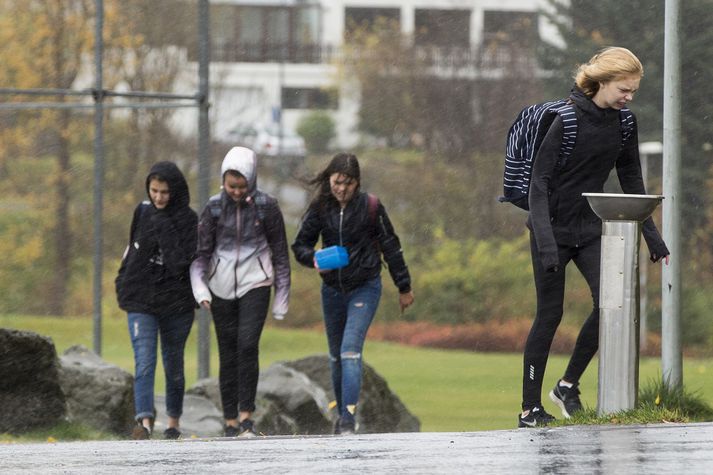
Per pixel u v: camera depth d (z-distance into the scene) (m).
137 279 21.98
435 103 93.00
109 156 80.81
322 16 123.62
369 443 14.66
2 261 76.69
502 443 14.05
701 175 71.56
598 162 16.83
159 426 24.52
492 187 84.19
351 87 106.00
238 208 21.70
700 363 47.38
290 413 26.12
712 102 72.12
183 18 81.69
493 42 94.56
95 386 23.41
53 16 77.88
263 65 120.88
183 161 83.00
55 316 73.88
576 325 64.12
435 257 77.50
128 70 81.50
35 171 80.62
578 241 17.02
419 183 84.56
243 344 21.61
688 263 70.81
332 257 20.48
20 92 33.69
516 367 52.09
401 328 72.31
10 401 22.00
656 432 14.57
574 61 85.31
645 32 77.50
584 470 11.74
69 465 13.23
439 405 36.66
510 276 74.44
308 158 97.25
